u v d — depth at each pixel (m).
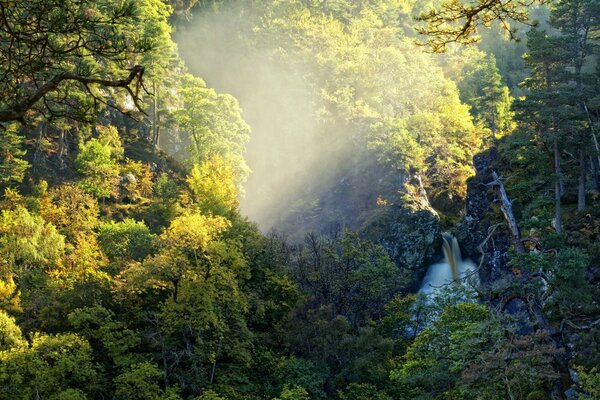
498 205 79.12
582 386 35.78
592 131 62.72
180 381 46.62
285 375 50.88
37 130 79.25
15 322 50.31
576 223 61.28
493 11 15.59
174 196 76.81
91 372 43.56
